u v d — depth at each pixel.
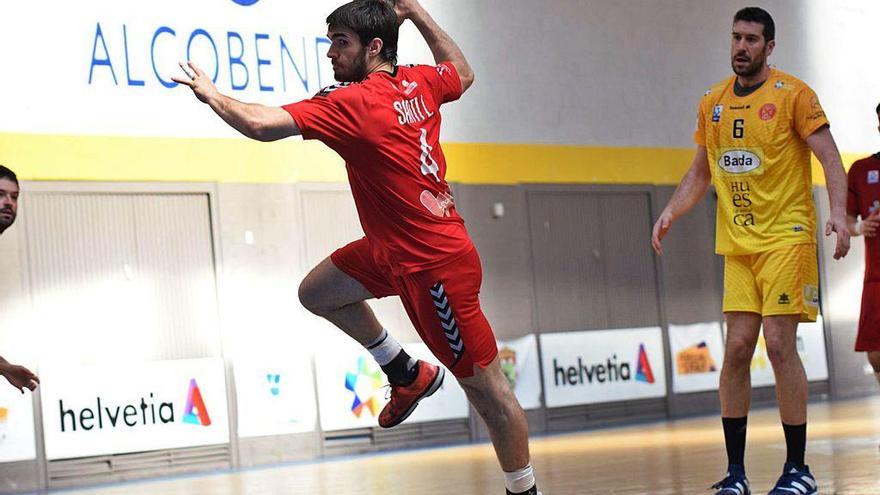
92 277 14.11
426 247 4.89
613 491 7.43
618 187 18.22
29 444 13.41
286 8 15.52
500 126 17.19
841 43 20.97
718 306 19.11
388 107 4.75
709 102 6.67
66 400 13.69
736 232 6.50
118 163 14.33
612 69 18.30
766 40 6.46
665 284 18.58
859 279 20.72
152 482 12.89
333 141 4.64
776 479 7.40
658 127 18.70
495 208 17.00
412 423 15.94
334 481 10.58
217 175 14.98
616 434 14.96
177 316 14.60
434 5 16.70
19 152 13.77
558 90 17.75
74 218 14.06
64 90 14.06
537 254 17.39
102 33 14.31
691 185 6.87
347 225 15.87
